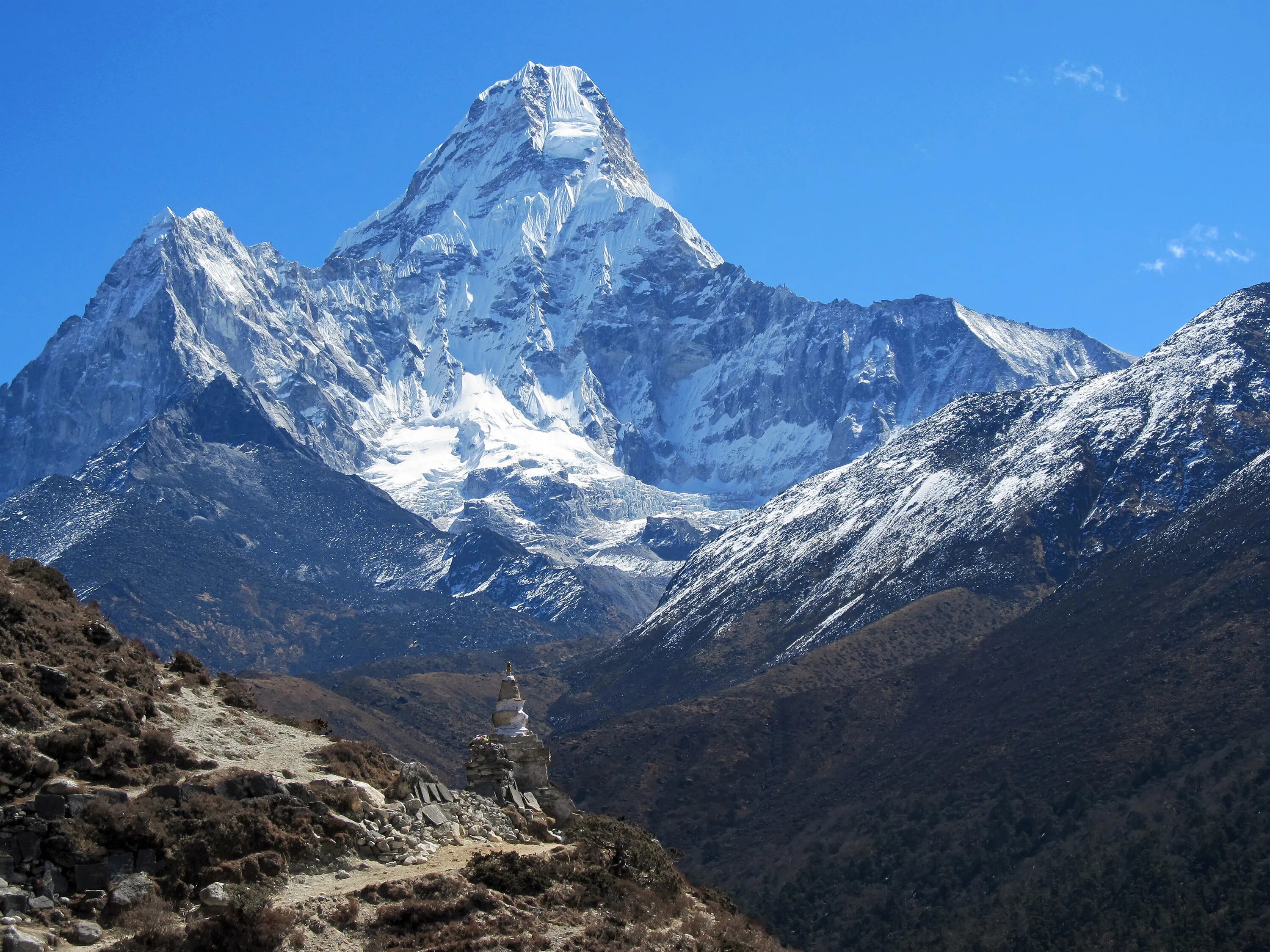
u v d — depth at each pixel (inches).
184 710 2421.3
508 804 2576.3
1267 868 6422.2
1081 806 7628.0
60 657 2349.9
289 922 1924.2
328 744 2475.4
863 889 7706.7
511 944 2053.4
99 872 1921.8
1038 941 6569.9
